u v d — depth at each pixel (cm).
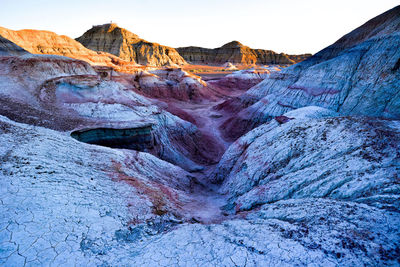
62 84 3441
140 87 7306
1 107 2327
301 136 1897
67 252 749
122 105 3484
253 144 2394
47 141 1523
